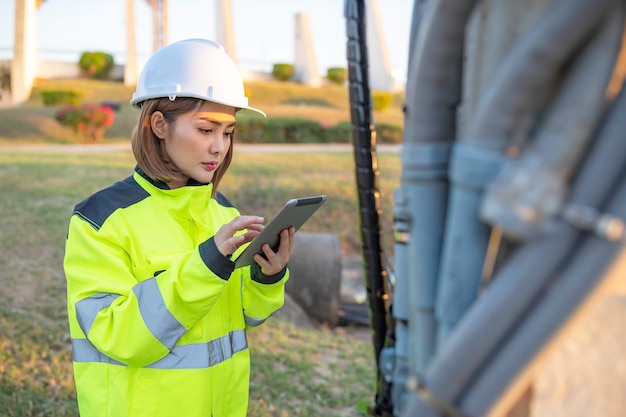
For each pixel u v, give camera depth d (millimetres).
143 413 1625
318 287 6168
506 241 791
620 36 669
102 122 19734
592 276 671
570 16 642
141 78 1759
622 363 882
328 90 34438
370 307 1318
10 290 5094
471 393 723
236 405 1839
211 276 1510
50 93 25766
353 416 3730
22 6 28484
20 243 6281
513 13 762
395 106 32250
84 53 32625
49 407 3418
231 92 1718
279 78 37188
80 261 1631
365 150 1257
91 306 1586
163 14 32469
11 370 3750
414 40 1006
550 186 664
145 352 1541
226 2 32625
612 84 727
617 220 673
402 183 978
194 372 1663
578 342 875
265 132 19609
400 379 1014
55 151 13500
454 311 784
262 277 1807
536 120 770
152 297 1524
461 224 750
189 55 1709
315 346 4742
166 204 1719
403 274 997
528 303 689
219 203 2031
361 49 1233
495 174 710
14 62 28438
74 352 1686
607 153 681
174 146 1695
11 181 8875
